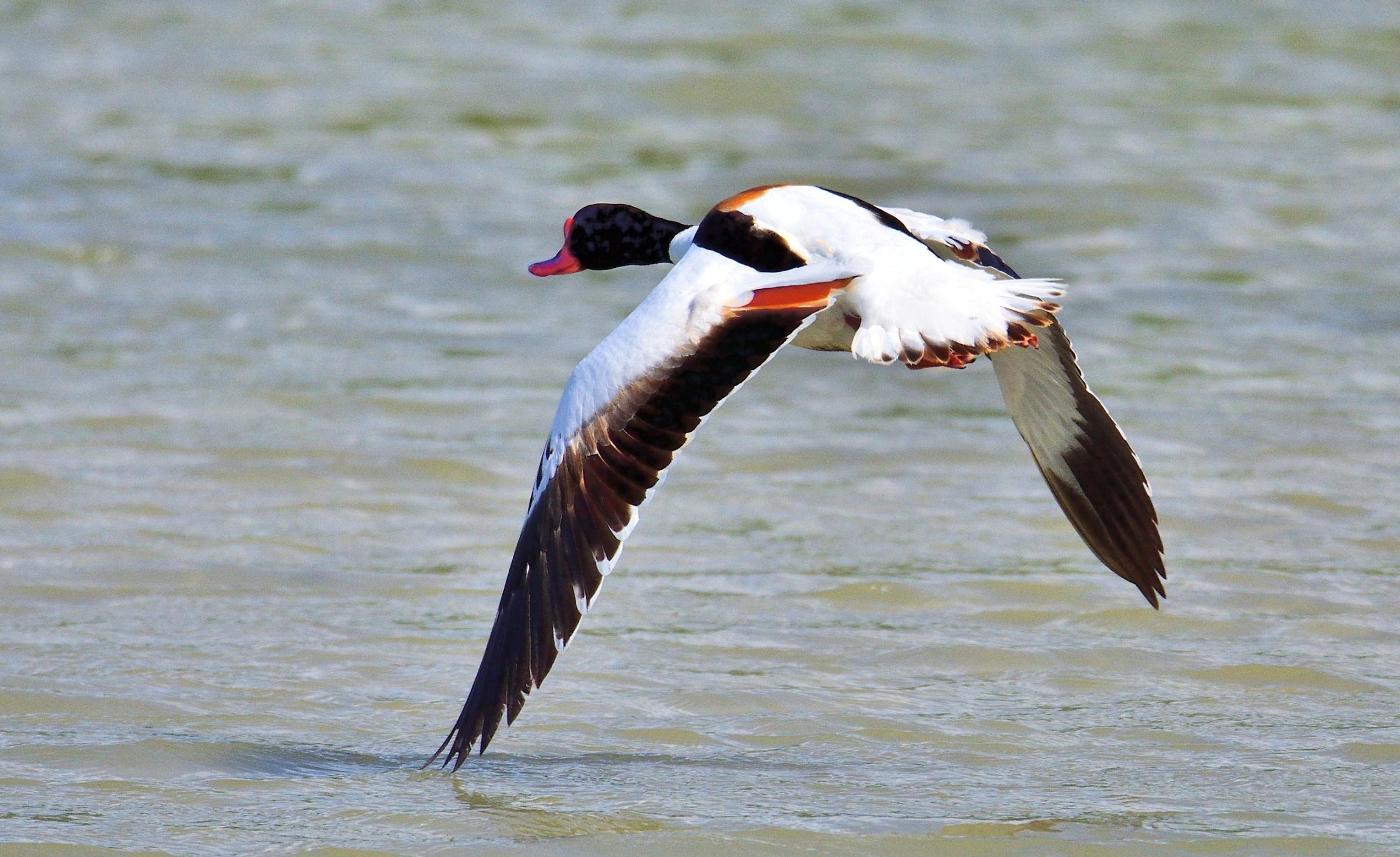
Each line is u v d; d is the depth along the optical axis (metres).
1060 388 8.29
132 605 10.29
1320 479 12.84
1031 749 8.49
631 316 7.31
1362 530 11.83
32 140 23.09
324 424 13.88
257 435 13.53
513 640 6.97
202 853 7.25
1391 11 32.41
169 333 16.27
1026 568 11.15
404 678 9.34
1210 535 11.71
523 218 20.33
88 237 19.17
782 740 8.59
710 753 8.44
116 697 8.95
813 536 11.73
